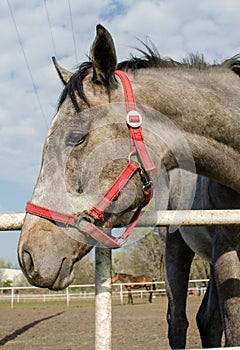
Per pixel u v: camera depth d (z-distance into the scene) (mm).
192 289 19625
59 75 2648
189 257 4074
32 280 2000
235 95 2617
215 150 2477
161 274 21625
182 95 2457
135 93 2359
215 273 2906
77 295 23219
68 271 2070
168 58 2766
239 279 2807
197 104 2461
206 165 2504
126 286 21344
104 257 1988
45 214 2043
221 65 2846
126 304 17516
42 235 2018
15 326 9758
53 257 2014
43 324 10094
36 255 1986
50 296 22938
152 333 7938
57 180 2090
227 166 2521
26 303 20469
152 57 2682
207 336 3887
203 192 3125
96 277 1975
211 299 3896
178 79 2582
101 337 1888
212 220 2145
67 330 8883
